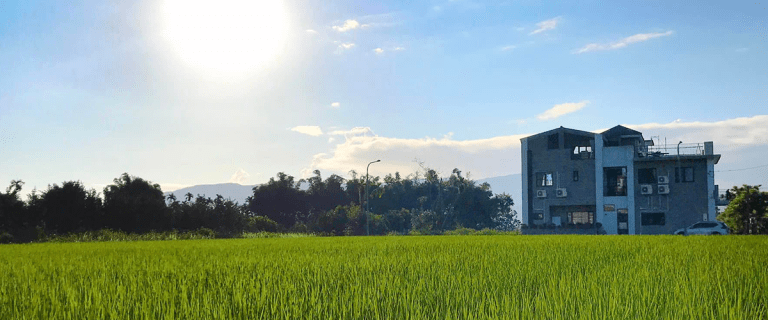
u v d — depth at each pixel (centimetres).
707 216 4841
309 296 576
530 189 5294
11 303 564
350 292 589
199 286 637
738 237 1966
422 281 641
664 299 528
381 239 2231
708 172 4878
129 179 5075
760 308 494
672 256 980
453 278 671
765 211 3584
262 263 925
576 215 5184
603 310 482
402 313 489
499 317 458
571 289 575
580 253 1084
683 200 4909
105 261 1049
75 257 1177
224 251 1327
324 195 9506
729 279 638
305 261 959
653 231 4953
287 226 8656
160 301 544
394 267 828
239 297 545
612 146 5253
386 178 9662
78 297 591
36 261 1071
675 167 4959
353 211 6034
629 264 834
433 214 7006
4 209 3784
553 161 5231
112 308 522
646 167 5031
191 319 477
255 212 8806
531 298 545
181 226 4569
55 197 4075
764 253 1027
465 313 462
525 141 5328
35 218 3950
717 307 485
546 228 5016
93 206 4253
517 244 1480
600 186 5072
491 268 790
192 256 1154
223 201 5050
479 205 8381
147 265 939
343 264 894
